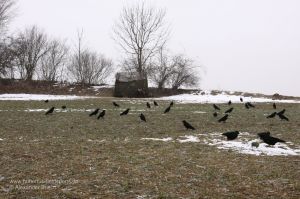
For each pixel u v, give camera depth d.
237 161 15.27
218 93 59.09
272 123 26.11
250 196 11.15
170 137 20.83
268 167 14.34
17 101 41.38
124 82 57.12
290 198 10.98
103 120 27.33
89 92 61.09
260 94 56.69
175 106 38.28
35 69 78.94
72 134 21.58
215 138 20.42
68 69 85.81
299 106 39.69
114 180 12.56
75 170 13.71
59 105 37.38
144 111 33.09
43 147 17.56
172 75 63.34
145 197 10.98
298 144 18.73
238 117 29.23
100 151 16.88
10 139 19.67
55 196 10.99
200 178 12.92
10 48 60.56
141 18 67.56
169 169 14.00
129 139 20.12
